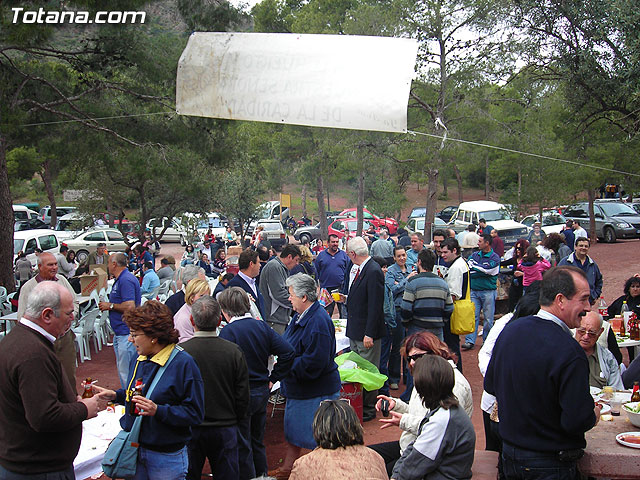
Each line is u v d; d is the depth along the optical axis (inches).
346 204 2301.9
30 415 128.6
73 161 580.4
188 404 150.5
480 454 165.6
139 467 149.9
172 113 535.8
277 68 180.1
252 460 190.5
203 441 173.9
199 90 186.5
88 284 438.0
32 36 409.4
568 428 120.0
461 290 304.0
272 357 227.0
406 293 282.7
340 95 175.3
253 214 1067.9
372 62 174.9
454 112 751.7
